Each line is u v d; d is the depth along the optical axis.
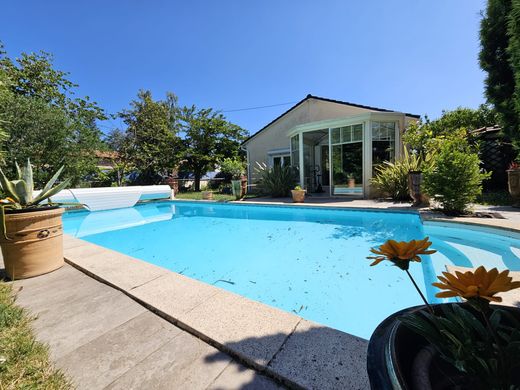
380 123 7.76
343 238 4.46
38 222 2.43
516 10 3.83
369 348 0.73
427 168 5.32
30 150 7.87
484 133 7.17
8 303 1.88
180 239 5.06
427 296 2.43
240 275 3.14
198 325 1.51
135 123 15.79
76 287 2.17
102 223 6.82
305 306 2.36
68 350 1.38
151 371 1.21
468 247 3.49
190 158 16.20
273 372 1.13
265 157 12.60
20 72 9.98
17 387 1.13
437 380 0.67
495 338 0.60
